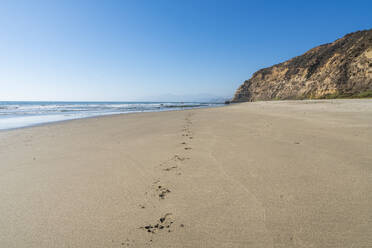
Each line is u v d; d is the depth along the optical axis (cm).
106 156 563
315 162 437
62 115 2248
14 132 1051
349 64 3825
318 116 1191
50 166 496
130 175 418
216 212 272
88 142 766
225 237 225
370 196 291
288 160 457
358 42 3975
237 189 333
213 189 338
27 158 575
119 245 220
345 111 1362
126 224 257
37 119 1775
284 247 206
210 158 499
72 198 330
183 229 242
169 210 284
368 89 3231
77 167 481
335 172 380
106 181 392
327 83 4141
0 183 402
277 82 7306
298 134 724
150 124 1252
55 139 848
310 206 274
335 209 264
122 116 1917
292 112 1539
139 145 678
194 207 287
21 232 250
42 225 262
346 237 215
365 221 237
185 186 354
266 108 2184
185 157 518
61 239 235
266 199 298
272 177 372
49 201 324
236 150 557
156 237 230
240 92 9725
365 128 767
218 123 1138
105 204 307
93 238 234
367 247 200
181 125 1145
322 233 222
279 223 243
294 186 333
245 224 245
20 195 348
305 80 5431
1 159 571
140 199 318
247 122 1116
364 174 364
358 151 496
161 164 475
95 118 1767
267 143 618
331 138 641
